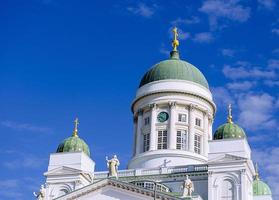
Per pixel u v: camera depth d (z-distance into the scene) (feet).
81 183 330.54
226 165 311.47
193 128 369.30
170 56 409.08
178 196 279.49
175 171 333.83
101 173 347.36
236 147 315.58
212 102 385.70
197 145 370.32
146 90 381.19
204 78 396.37
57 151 348.79
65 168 334.44
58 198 294.66
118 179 306.96
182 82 377.91
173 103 372.58
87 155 347.77
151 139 366.84
